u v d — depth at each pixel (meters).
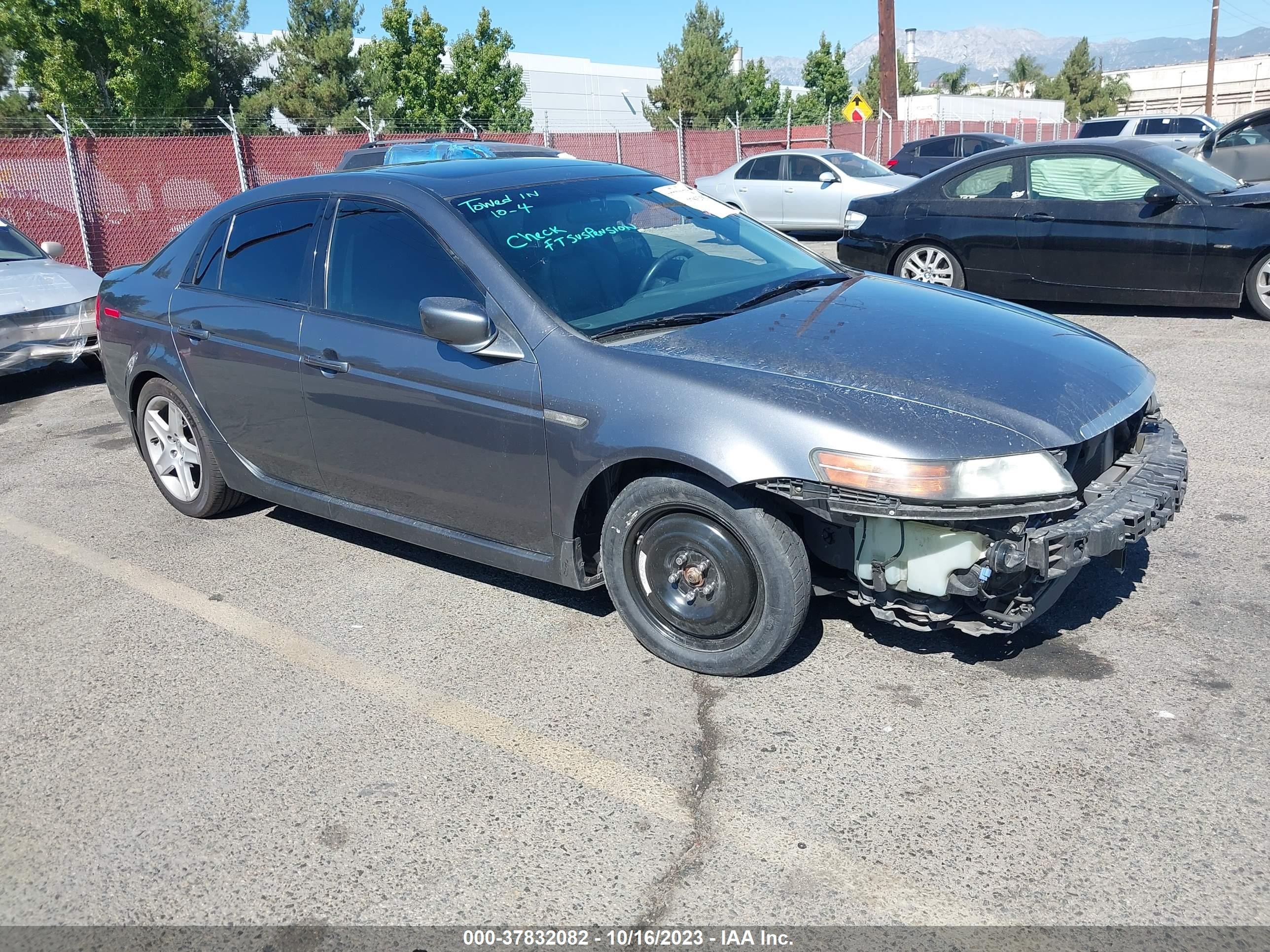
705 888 2.43
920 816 2.62
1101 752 2.83
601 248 3.83
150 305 4.87
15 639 3.96
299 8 37.03
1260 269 7.84
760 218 17.14
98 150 14.26
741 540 3.10
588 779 2.87
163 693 3.49
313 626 3.92
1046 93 69.44
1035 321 3.78
